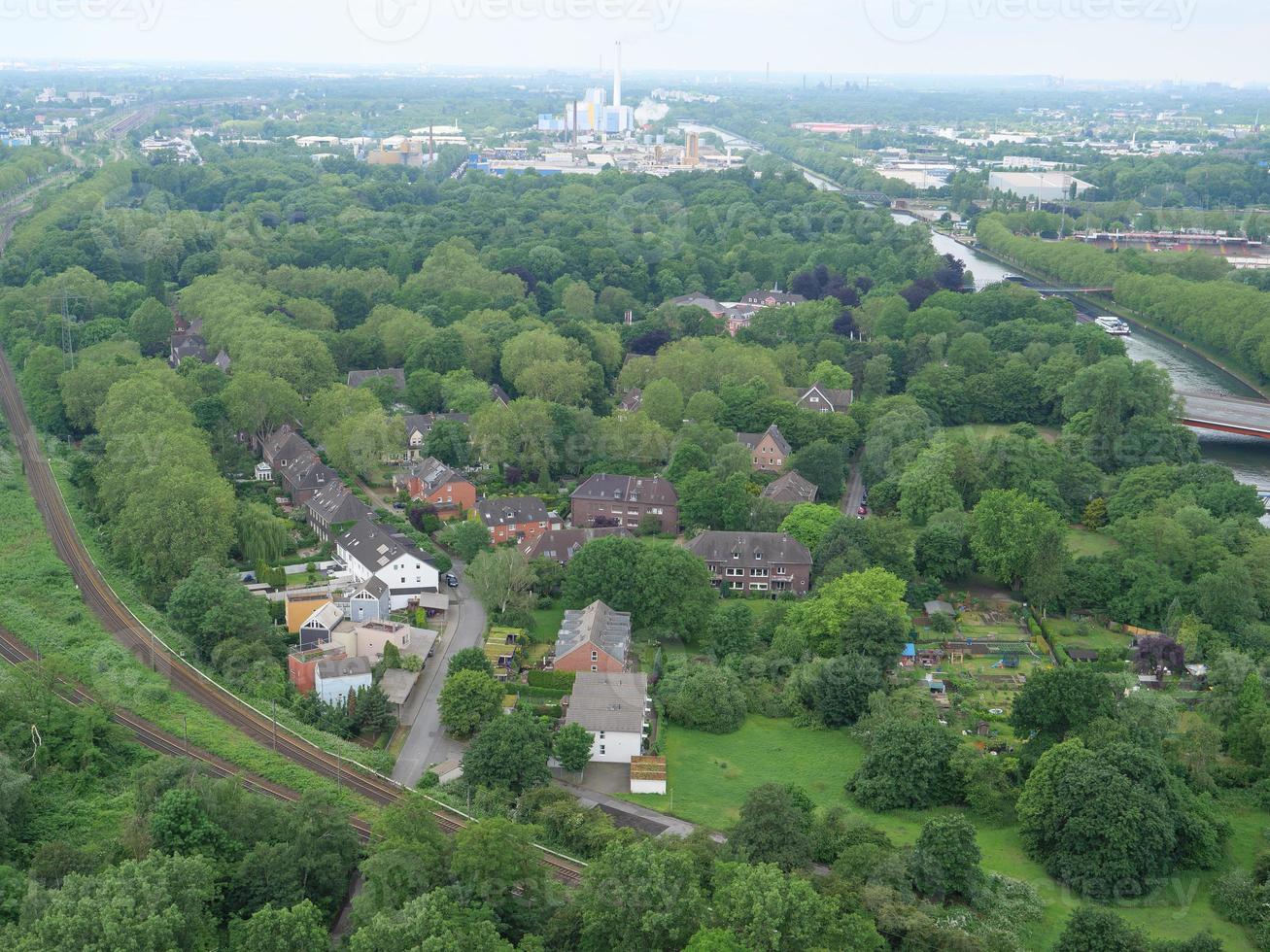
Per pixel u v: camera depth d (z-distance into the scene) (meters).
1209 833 150.50
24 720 153.12
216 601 196.12
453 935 112.75
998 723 182.00
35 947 105.81
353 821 147.25
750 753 175.25
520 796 157.88
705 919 121.62
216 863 128.38
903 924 127.19
